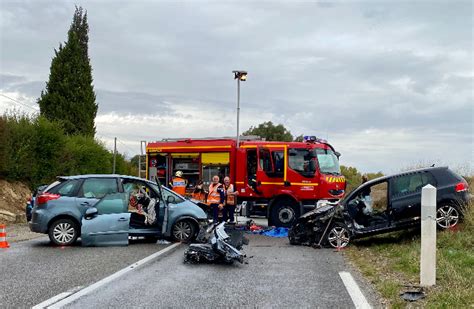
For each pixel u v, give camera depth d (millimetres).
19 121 23984
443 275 8016
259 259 10875
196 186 19109
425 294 7090
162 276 8742
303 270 9469
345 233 12672
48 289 7562
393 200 12578
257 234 16156
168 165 19969
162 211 13430
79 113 37969
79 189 13047
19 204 22250
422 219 7734
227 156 18766
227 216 16438
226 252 9984
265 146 18062
